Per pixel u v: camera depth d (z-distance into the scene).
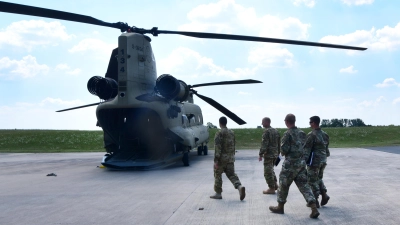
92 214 7.35
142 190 9.93
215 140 8.46
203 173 13.33
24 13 9.91
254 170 14.09
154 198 8.80
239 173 13.21
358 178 11.53
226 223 6.50
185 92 15.80
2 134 40.78
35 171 15.21
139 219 6.89
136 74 14.38
